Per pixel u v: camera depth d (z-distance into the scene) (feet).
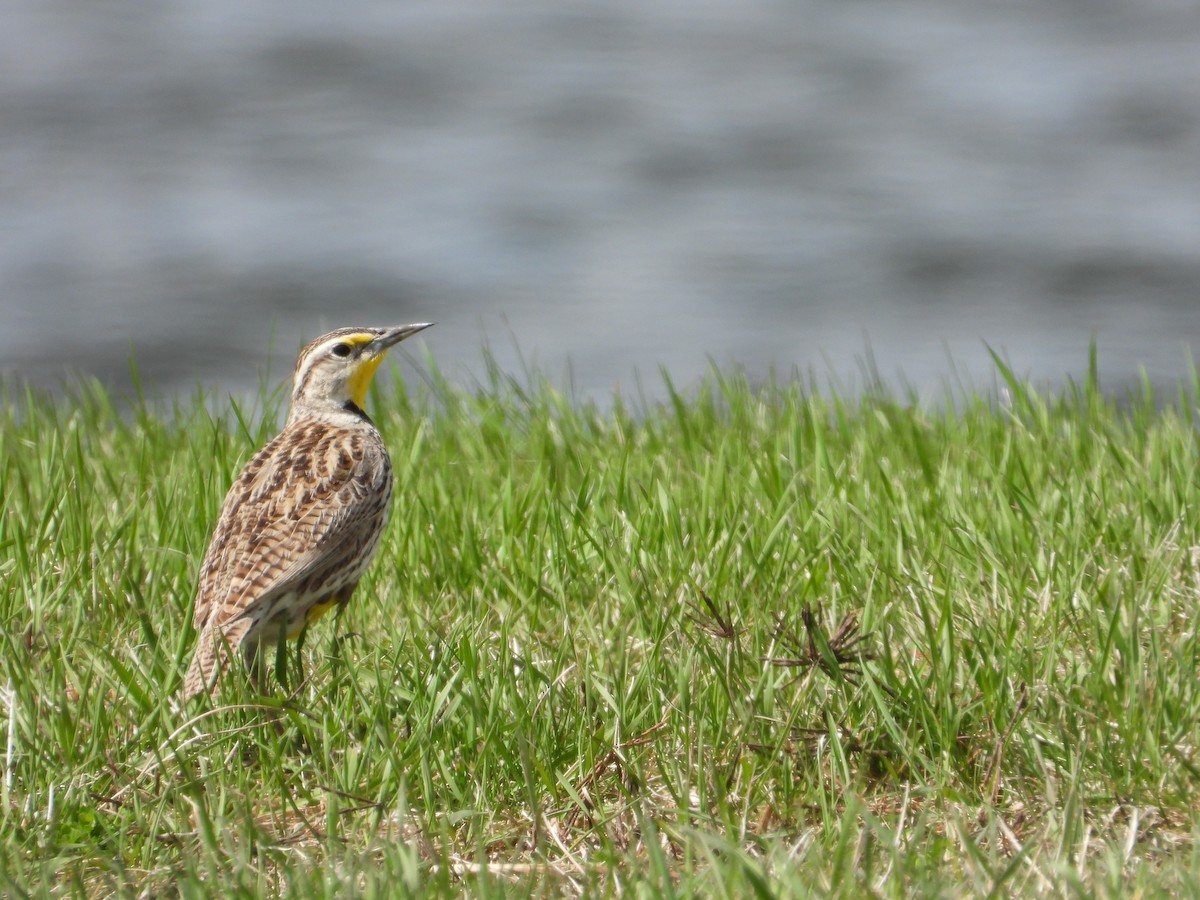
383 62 183.42
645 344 103.76
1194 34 186.39
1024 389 41.34
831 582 29.09
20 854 21.48
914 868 20.17
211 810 22.15
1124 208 133.69
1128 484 32.60
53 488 31.68
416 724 24.34
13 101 165.07
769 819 22.71
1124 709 24.16
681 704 24.13
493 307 112.57
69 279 119.96
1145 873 19.69
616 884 20.63
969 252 123.75
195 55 183.73
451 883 21.17
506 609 28.43
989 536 30.37
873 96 168.66
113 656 25.95
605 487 33.58
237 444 39.09
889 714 23.53
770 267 120.98
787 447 37.60
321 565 27.81
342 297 116.16
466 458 39.50
